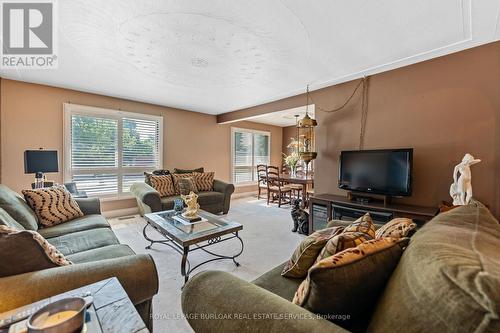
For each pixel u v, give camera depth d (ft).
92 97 13.58
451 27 6.79
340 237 3.57
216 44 7.64
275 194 21.84
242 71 9.98
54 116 12.44
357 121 10.97
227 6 5.79
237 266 8.05
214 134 20.06
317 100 12.59
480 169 7.93
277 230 12.10
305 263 4.36
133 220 13.66
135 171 15.39
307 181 16.40
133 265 3.99
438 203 8.80
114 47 7.86
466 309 1.57
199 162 19.01
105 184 14.19
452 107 8.47
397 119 9.74
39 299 3.16
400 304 2.10
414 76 9.29
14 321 2.59
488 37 7.38
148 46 7.77
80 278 3.52
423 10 6.02
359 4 5.77
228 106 16.78
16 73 10.50
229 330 2.66
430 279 1.92
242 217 14.66
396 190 9.14
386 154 9.45
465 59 8.19
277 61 9.00
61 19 6.35
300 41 7.50
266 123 24.81
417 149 9.26
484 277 1.65
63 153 12.70
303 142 14.90
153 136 16.22
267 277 4.59
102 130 14.02
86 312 2.77
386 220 8.71
